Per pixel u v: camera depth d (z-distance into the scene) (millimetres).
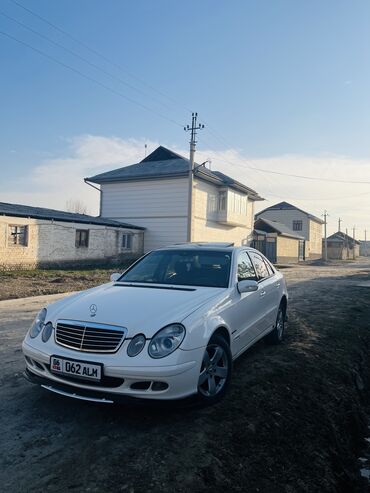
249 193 33156
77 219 21844
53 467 2846
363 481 3832
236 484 2906
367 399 5738
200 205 27172
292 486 3113
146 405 3240
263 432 3621
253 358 5562
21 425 3439
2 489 2596
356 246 102500
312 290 14531
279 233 40875
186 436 3318
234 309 4387
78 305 3914
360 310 10203
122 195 28266
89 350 3416
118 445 3150
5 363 5086
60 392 3471
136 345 3338
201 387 3734
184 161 28844
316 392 4809
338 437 4242
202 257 5188
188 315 3648
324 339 6984
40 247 19641
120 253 25203
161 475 2803
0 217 17609
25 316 8438
